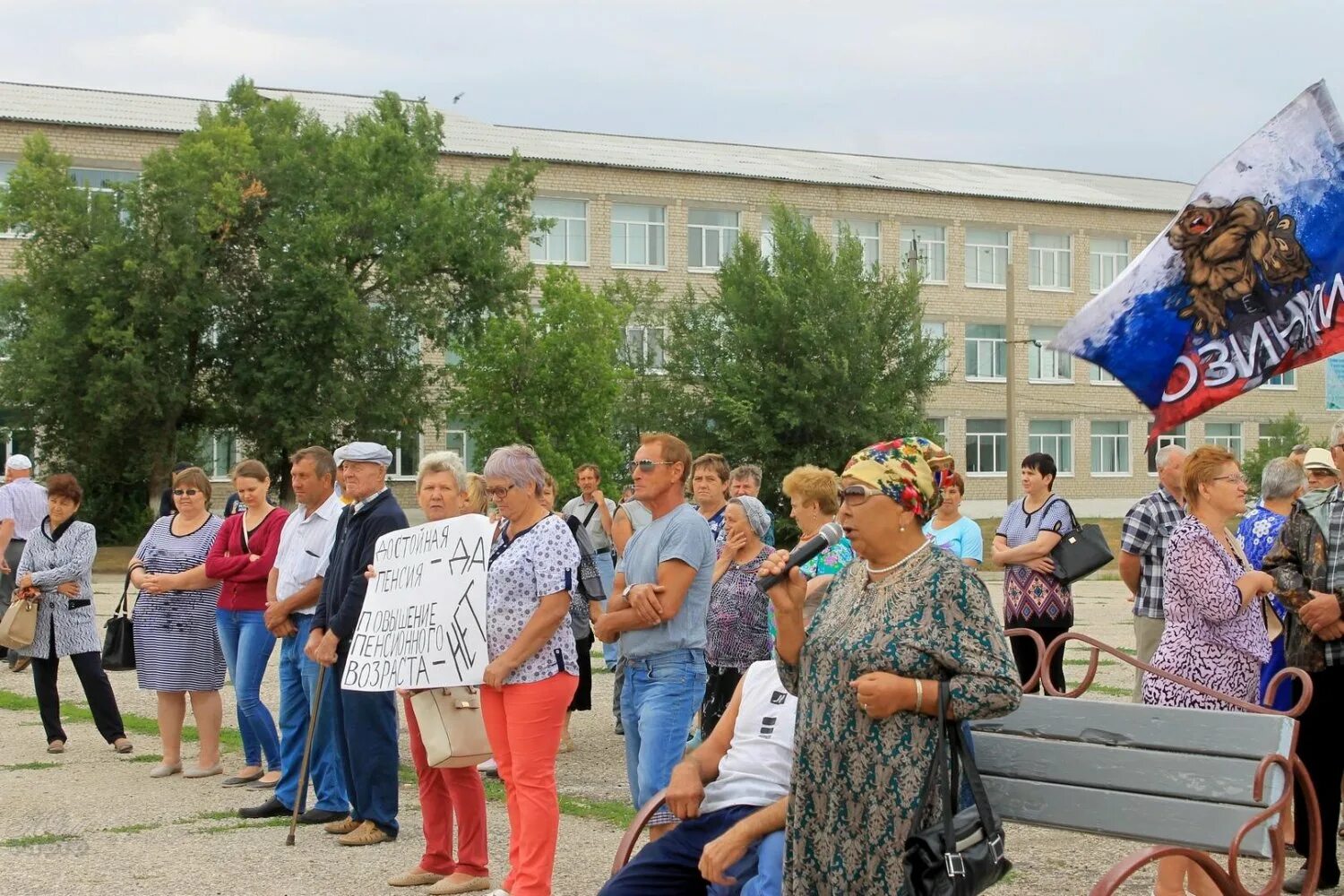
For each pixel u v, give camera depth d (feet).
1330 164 19.84
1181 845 15.11
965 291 196.65
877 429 137.39
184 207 120.78
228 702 42.42
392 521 25.23
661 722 21.25
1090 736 16.17
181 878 22.90
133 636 32.86
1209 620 20.04
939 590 13.73
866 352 138.62
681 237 178.70
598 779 31.12
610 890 16.47
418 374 135.03
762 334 138.62
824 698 14.10
